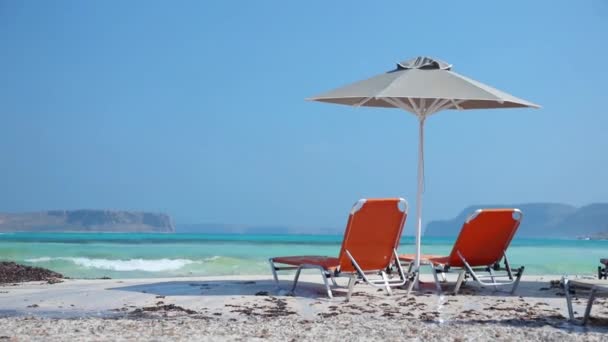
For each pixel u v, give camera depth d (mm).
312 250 22672
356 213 7715
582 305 7719
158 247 21625
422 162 8984
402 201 8008
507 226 8359
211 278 10969
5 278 10828
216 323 6102
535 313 7066
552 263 17672
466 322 6434
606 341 5449
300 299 7969
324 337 5441
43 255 17906
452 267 8617
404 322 6297
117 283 9945
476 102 9508
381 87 8078
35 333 5406
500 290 9055
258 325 5996
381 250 8188
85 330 5574
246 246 23781
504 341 5367
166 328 5738
